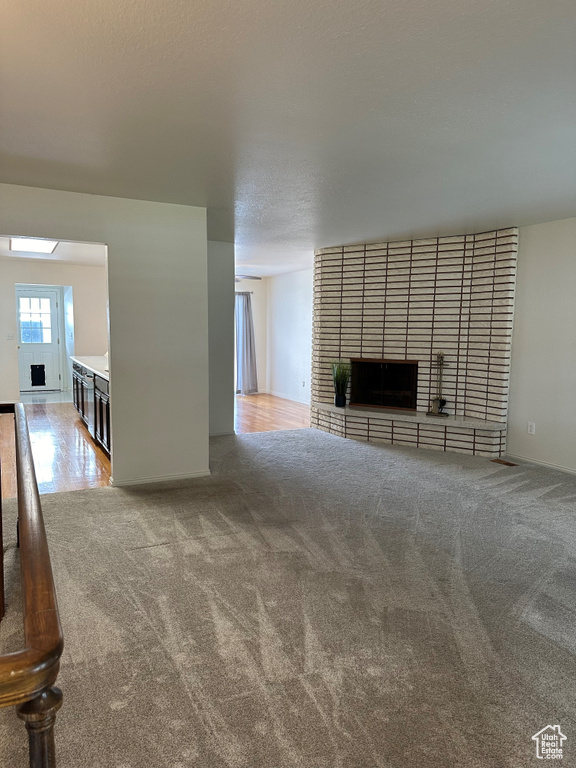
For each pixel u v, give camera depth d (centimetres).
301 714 166
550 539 308
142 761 148
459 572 264
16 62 184
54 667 71
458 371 540
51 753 74
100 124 240
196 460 426
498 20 160
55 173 316
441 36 169
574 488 408
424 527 324
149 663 190
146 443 405
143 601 232
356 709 169
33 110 225
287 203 390
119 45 173
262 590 243
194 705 170
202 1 149
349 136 256
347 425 595
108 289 379
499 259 498
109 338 385
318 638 206
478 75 196
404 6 152
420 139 259
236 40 171
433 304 547
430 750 153
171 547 289
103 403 484
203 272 411
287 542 297
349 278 599
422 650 200
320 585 248
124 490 389
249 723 162
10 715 167
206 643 202
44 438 578
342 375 596
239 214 429
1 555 217
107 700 172
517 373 498
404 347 569
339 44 174
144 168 305
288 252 654
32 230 351
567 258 448
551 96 212
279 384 965
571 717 167
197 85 203
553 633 212
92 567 264
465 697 175
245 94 210
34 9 152
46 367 951
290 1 150
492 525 329
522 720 165
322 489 398
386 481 421
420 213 423
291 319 909
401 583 252
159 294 397
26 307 927
